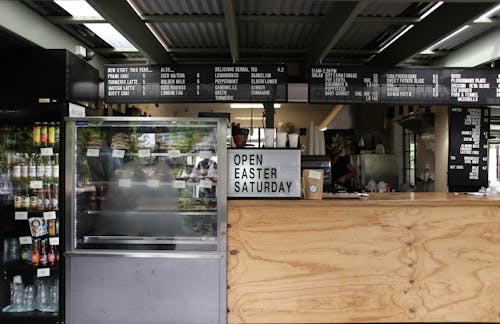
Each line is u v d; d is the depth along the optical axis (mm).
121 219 2809
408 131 6422
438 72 3848
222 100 3799
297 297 2758
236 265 2744
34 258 2912
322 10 3605
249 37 4336
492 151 9242
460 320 2814
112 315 2738
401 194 3459
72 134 2768
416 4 3410
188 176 2814
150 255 2709
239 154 2809
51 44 3590
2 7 2842
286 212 2756
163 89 3799
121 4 3180
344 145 7094
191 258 2711
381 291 2781
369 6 3445
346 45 4625
